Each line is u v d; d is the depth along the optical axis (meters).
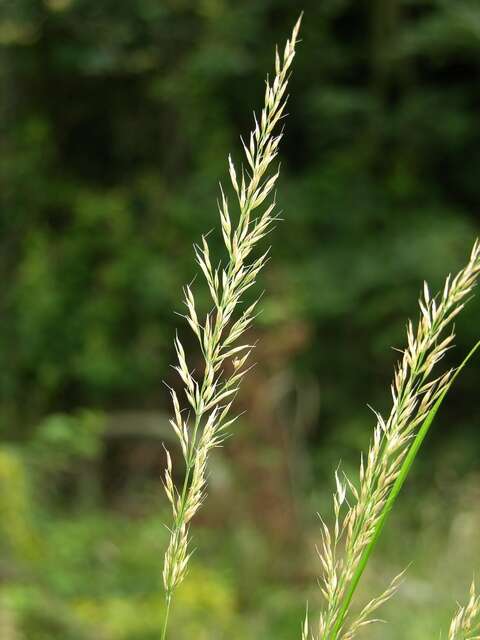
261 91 7.93
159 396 7.61
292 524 5.38
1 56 7.51
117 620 3.94
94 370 7.54
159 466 6.85
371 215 8.13
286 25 7.71
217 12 7.00
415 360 0.75
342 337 8.03
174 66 7.19
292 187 8.11
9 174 8.23
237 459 5.51
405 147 8.41
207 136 8.06
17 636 3.42
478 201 8.69
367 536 0.77
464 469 7.63
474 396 8.22
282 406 6.66
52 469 5.69
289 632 4.49
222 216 0.75
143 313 7.70
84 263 8.00
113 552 4.73
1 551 4.29
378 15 8.05
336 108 7.88
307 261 7.84
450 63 8.28
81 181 8.57
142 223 8.16
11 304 7.95
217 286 0.76
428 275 7.55
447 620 4.38
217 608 4.39
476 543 5.64
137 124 8.42
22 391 7.86
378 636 4.15
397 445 0.75
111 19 6.30
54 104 8.33
